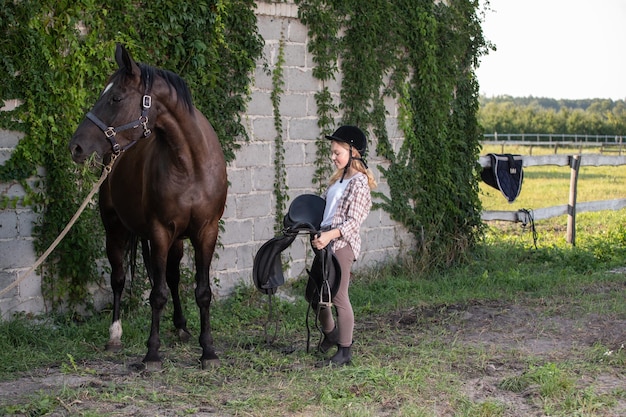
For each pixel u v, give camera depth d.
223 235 8.46
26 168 7.12
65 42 7.26
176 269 6.56
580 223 14.86
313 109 9.20
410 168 10.17
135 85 5.27
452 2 10.61
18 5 6.92
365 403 4.87
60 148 7.29
